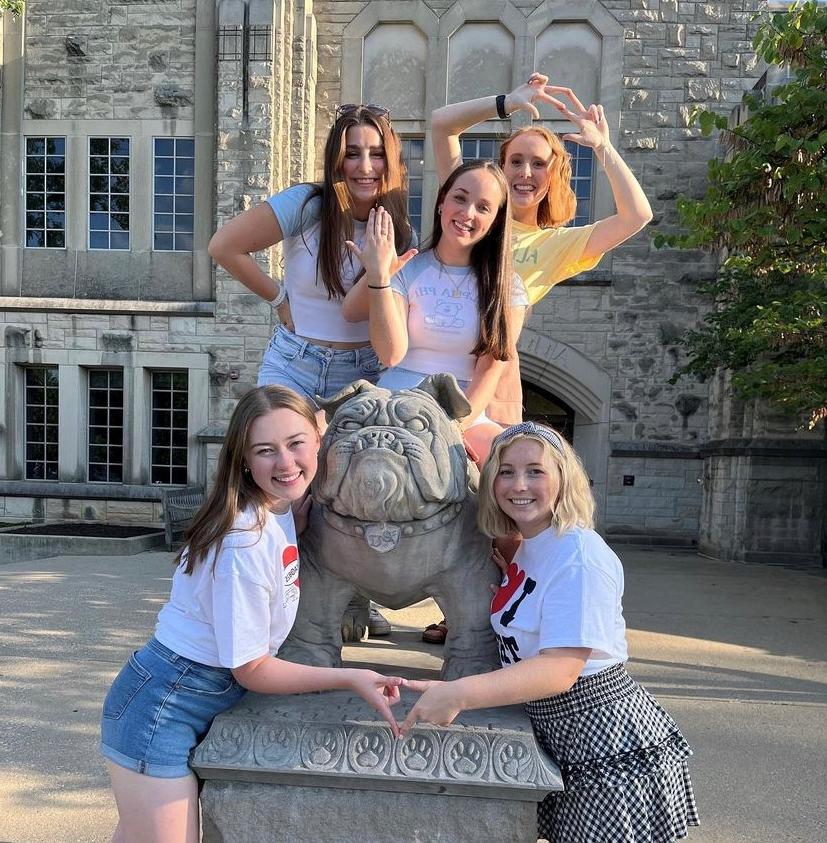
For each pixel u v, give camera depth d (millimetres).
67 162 12172
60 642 5461
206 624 1690
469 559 1879
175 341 11859
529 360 12250
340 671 1629
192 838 1679
